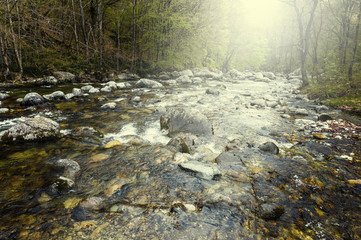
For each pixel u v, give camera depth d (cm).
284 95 1305
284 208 289
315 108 930
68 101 945
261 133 618
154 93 1245
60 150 462
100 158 428
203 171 363
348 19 1739
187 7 2208
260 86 1817
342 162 434
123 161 415
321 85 1350
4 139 486
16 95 991
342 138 571
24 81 1259
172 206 284
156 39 2184
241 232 243
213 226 250
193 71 2691
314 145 526
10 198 295
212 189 328
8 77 1228
